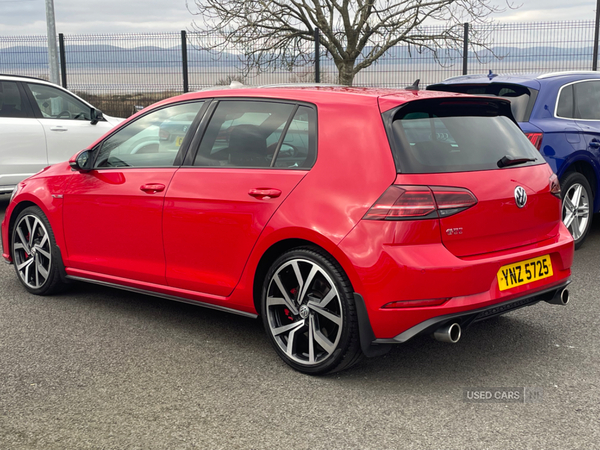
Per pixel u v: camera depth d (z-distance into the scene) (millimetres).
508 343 3955
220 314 4605
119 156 4430
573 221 6316
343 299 3268
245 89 3967
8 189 8562
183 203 3920
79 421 2979
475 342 3980
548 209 3639
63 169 4863
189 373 3535
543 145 5926
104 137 4555
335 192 3289
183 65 15656
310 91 3715
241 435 2844
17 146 8555
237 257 3688
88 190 4516
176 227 3971
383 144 3234
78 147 9219
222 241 3744
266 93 3830
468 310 3160
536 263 3508
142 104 15711
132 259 4297
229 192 3701
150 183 4117
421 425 2926
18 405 3146
